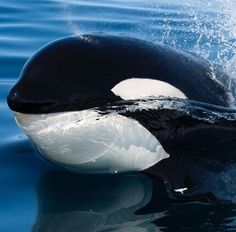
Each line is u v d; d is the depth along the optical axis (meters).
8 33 44.91
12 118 31.11
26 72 23.89
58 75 23.81
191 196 24.45
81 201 23.94
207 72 28.45
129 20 48.81
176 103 25.77
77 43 24.94
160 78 25.67
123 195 24.50
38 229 21.78
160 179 25.61
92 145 24.69
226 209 23.62
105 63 24.72
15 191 24.44
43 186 24.89
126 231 21.88
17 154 27.48
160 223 22.52
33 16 49.22
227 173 26.06
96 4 54.25
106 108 24.30
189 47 41.62
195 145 26.83
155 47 26.97
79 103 23.78
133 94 24.89
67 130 23.97
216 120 27.00
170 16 50.22
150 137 25.56
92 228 22.02
